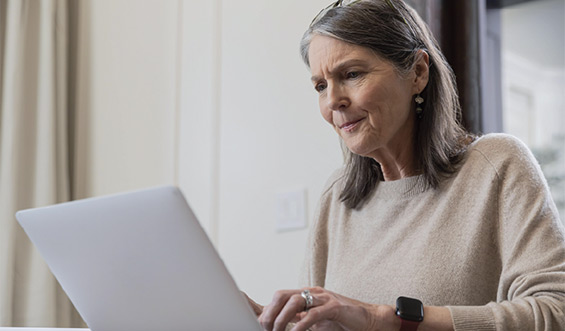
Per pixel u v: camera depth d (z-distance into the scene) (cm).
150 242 104
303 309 109
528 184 131
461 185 139
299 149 221
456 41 206
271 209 225
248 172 233
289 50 228
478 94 203
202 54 254
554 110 251
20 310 263
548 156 252
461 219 137
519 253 125
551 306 115
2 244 262
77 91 289
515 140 139
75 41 295
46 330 124
